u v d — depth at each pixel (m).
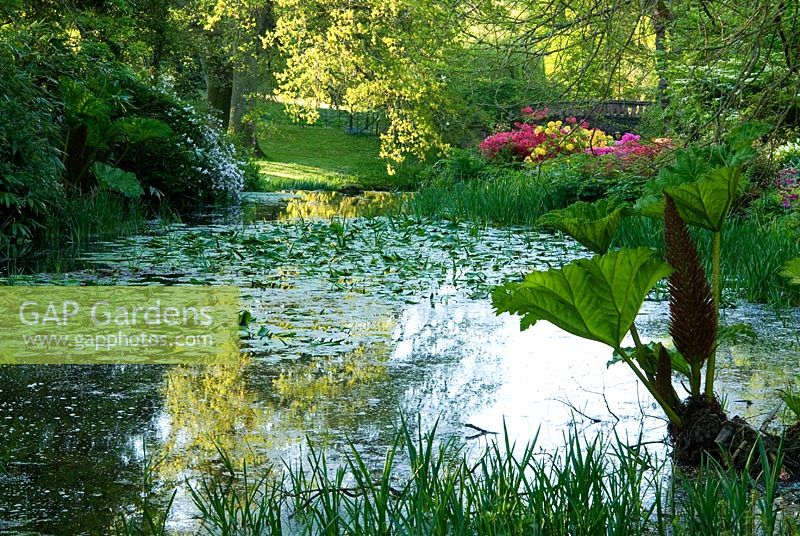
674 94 8.05
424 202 16.53
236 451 3.79
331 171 34.31
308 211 17.42
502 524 2.78
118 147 16.02
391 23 24.98
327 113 49.16
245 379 4.99
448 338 6.07
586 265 3.46
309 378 5.02
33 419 4.25
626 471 3.18
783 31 5.99
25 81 10.98
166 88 19.20
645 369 3.77
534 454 3.73
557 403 4.52
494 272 9.03
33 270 8.73
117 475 3.51
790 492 3.29
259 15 33.22
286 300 7.38
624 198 13.42
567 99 6.61
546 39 6.12
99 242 11.08
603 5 5.84
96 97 14.18
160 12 21.27
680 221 3.57
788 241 8.95
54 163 11.54
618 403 4.51
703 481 3.34
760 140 6.55
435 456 3.71
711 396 3.72
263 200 20.86
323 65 27.67
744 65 6.01
